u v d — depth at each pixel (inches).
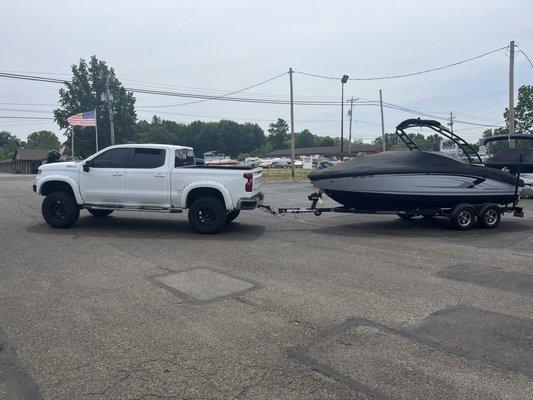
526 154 516.1
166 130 4751.5
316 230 410.0
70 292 221.1
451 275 255.1
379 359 152.3
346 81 1480.1
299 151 4788.4
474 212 412.8
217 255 302.2
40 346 161.3
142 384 135.9
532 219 486.0
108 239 354.6
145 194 383.6
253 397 128.9
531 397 129.4
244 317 189.2
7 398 128.5
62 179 393.1
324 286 233.1
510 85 1091.3
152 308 199.3
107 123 3053.6
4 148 5625.0
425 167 406.6
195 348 159.8
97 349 159.0
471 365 148.4
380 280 245.0
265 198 724.7
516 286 234.8
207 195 388.2
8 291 222.1
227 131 5226.4
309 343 164.4
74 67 3038.9
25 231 385.4
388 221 472.1
